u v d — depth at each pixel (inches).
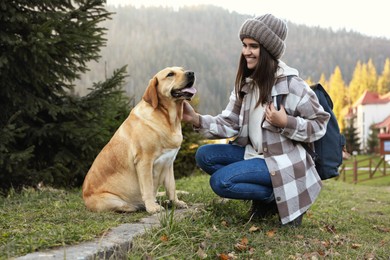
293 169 132.5
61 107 233.9
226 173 135.4
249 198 138.4
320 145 140.4
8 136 198.5
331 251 122.2
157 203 156.8
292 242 127.7
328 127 141.0
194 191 217.6
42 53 200.5
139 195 153.2
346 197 278.5
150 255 103.0
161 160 149.3
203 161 153.2
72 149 248.8
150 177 147.1
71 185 277.3
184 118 153.3
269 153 134.2
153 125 145.0
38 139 237.3
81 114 242.4
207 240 119.7
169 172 156.6
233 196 136.9
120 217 137.0
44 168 248.2
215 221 137.2
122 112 331.9
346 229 159.3
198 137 410.0
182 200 175.9
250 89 142.8
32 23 217.9
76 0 231.6
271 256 114.2
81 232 110.0
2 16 207.9
